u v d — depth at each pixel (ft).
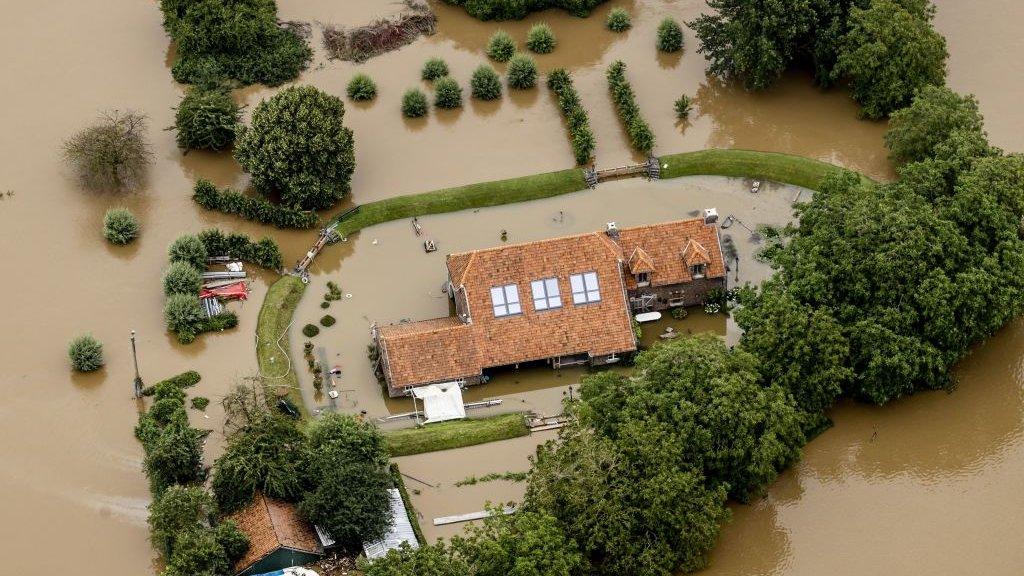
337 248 414.82
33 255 410.31
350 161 419.13
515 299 377.09
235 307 396.57
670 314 393.29
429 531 340.18
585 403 342.03
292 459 334.85
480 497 348.59
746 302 367.04
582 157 436.35
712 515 321.73
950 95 418.92
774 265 379.76
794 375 349.00
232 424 343.87
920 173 389.60
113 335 387.96
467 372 371.76
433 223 422.00
